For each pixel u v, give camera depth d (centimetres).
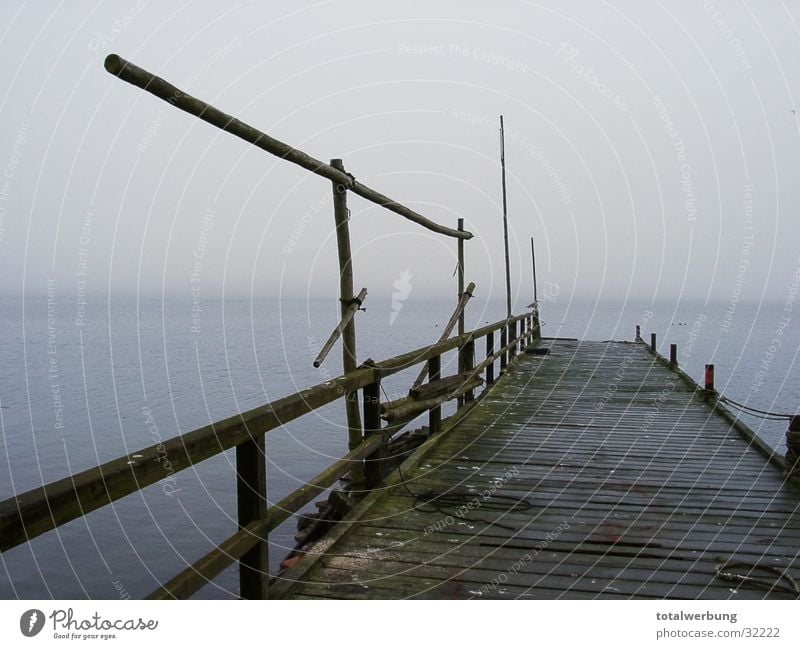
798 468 464
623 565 317
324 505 584
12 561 809
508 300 1289
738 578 299
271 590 274
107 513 969
